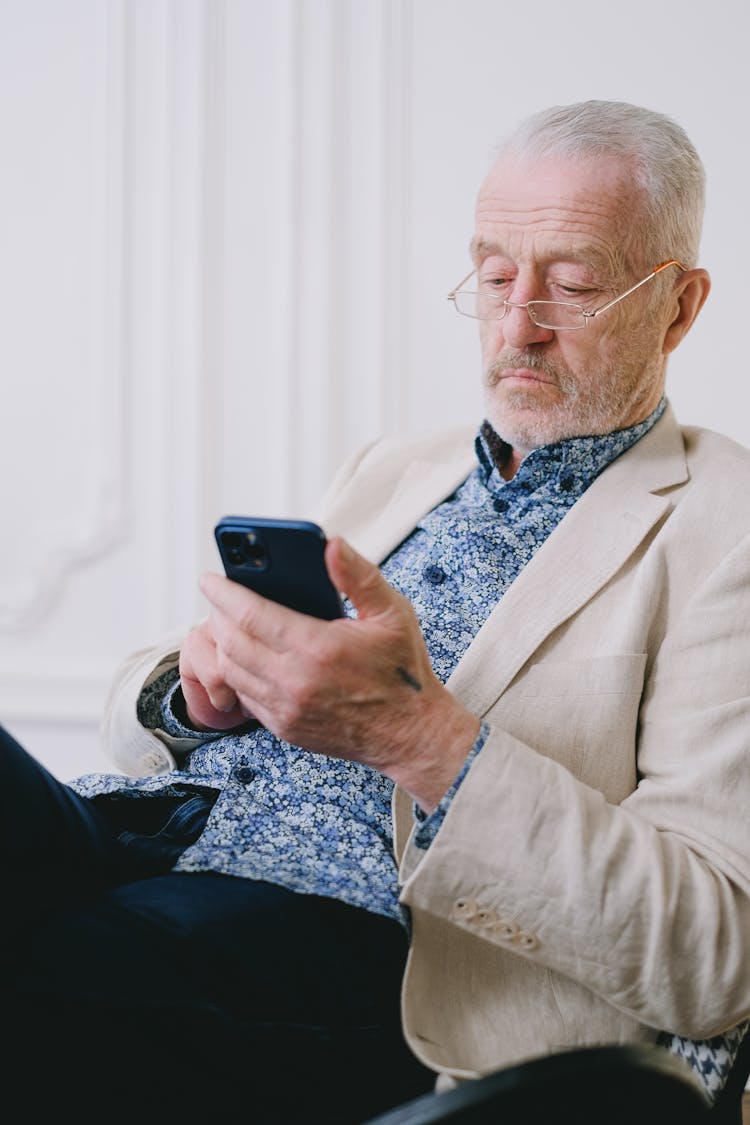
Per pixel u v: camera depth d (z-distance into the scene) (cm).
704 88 235
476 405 253
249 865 118
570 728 123
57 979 102
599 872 106
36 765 114
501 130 245
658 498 134
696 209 142
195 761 141
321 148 252
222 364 260
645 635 125
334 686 105
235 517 105
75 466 268
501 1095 74
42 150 263
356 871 119
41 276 265
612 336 138
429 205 250
